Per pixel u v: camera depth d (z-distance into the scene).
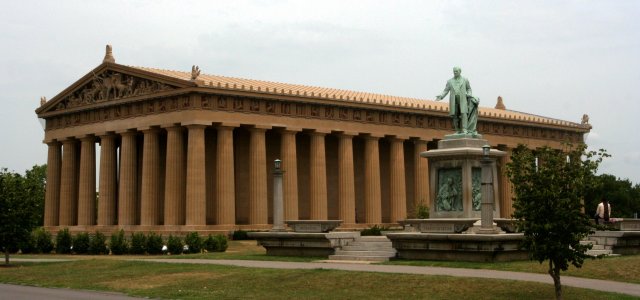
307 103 113.06
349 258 60.44
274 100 110.12
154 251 83.62
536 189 38.56
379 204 120.56
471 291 42.12
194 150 103.31
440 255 55.94
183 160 108.00
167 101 107.62
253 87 108.81
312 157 114.50
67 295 46.66
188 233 92.38
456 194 62.38
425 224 57.72
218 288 47.16
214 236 87.06
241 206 117.06
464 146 62.84
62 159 126.62
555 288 39.38
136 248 84.69
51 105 127.31
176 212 106.44
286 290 45.38
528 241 39.25
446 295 41.69
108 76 117.25
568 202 38.06
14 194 69.88
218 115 105.06
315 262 58.88
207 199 114.56
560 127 144.50
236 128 112.06
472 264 52.34
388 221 131.00
